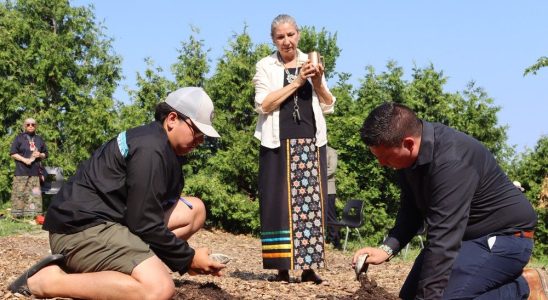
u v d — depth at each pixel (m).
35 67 18.33
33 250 10.25
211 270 5.12
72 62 18.83
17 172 15.12
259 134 7.32
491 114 17.08
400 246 4.82
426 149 4.19
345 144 15.91
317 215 7.18
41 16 19.08
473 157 4.31
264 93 7.25
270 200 7.23
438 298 4.18
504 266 4.53
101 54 19.22
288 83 7.24
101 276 4.89
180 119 5.03
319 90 7.17
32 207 15.15
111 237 4.95
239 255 11.49
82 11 19.17
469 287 4.51
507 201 4.58
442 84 17.00
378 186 16.06
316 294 6.32
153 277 4.84
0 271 7.11
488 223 4.60
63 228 5.01
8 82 17.88
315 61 7.02
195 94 5.08
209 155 15.61
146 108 16.25
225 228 15.58
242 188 15.79
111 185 5.00
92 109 17.81
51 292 5.03
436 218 4.19
